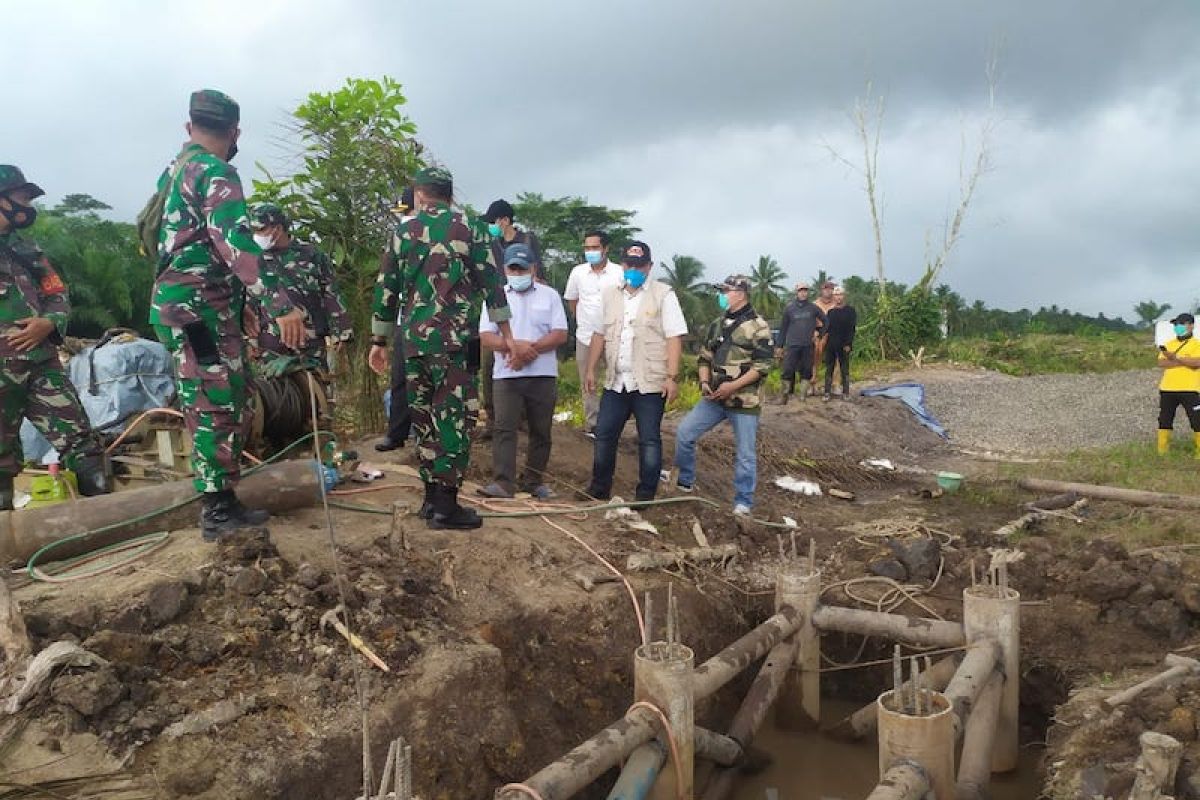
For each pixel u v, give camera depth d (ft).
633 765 12.78
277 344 18.57
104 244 76.54
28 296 15.99
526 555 17.54
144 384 18.98
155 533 14.94
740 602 20.81
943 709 13.00
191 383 14.08
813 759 17.97
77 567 13.78
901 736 12.76
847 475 36.01
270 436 18.81
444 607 14.98
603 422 23.48
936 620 17.97
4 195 15.52
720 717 18.38
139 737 10.43
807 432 41.88
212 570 13.10
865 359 81.71
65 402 16.74
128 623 11.93
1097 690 16.17
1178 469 33.60
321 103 26.96
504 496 21.59
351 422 28.17
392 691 12.32
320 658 12.31
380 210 27.68
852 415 47.88
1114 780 12.75
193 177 13.50
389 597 14.08
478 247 16.72
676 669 13.29
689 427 25.09
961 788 14.35
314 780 10.82
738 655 16.17
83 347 20.83
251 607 12.78
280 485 16.43
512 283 21.24
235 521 14.58
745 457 24.79
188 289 13.89
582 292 29.58
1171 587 19.02
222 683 11.51
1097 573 19.75
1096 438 46.68
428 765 12.01
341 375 28.22
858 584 22.00
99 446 17.48
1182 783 12.15
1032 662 18.66
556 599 16.67
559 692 15.58
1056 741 15.07
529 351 21.34
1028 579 21.03
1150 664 17.66
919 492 32.40
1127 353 93.50
